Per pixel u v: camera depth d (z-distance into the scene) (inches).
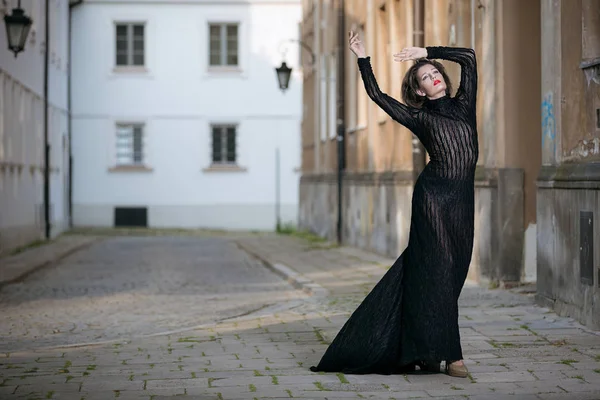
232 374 346.3
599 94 448.8
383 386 316.2
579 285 455.8
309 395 305.1
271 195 2085.4
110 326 524.1
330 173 1430.9
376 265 896.3
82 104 2058.3
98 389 322.3
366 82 325.1
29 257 1103.6
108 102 2064.5
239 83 2082.9
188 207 2081.7
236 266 977.5
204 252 1220.5
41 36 1535.4
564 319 464.8
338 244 1274.6
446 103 319.9
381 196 1041.5
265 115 2087.8
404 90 327.9
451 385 316.2
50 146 1657.2
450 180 317.4
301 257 1043.3
